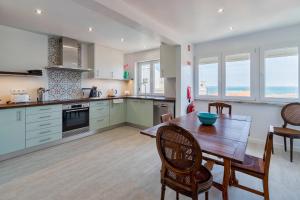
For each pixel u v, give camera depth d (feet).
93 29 11.13
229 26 10.31
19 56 11.30
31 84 12.03
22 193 6.16
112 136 13.10
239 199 5.87
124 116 16.35
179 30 11.00
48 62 12.80
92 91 15.49
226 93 12.94
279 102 10.82
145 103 14.84
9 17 9.23
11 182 6.86
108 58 16.07
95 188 6.48
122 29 11.14
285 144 9.91
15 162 8.64
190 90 13.87
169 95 15.25
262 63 11.31
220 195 6.05
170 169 4.35
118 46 15.69
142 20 8.64
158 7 7.89
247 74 11.99
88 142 11.73
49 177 7.24
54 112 10.98
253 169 5.15
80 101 12.57
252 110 11.77
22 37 11.39
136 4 7.62
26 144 9.65
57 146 10.97
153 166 8.27
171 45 12.71
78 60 14.70
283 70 10.66
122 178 7.20
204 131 5.75
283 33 10.53
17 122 9.27
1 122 8.70
